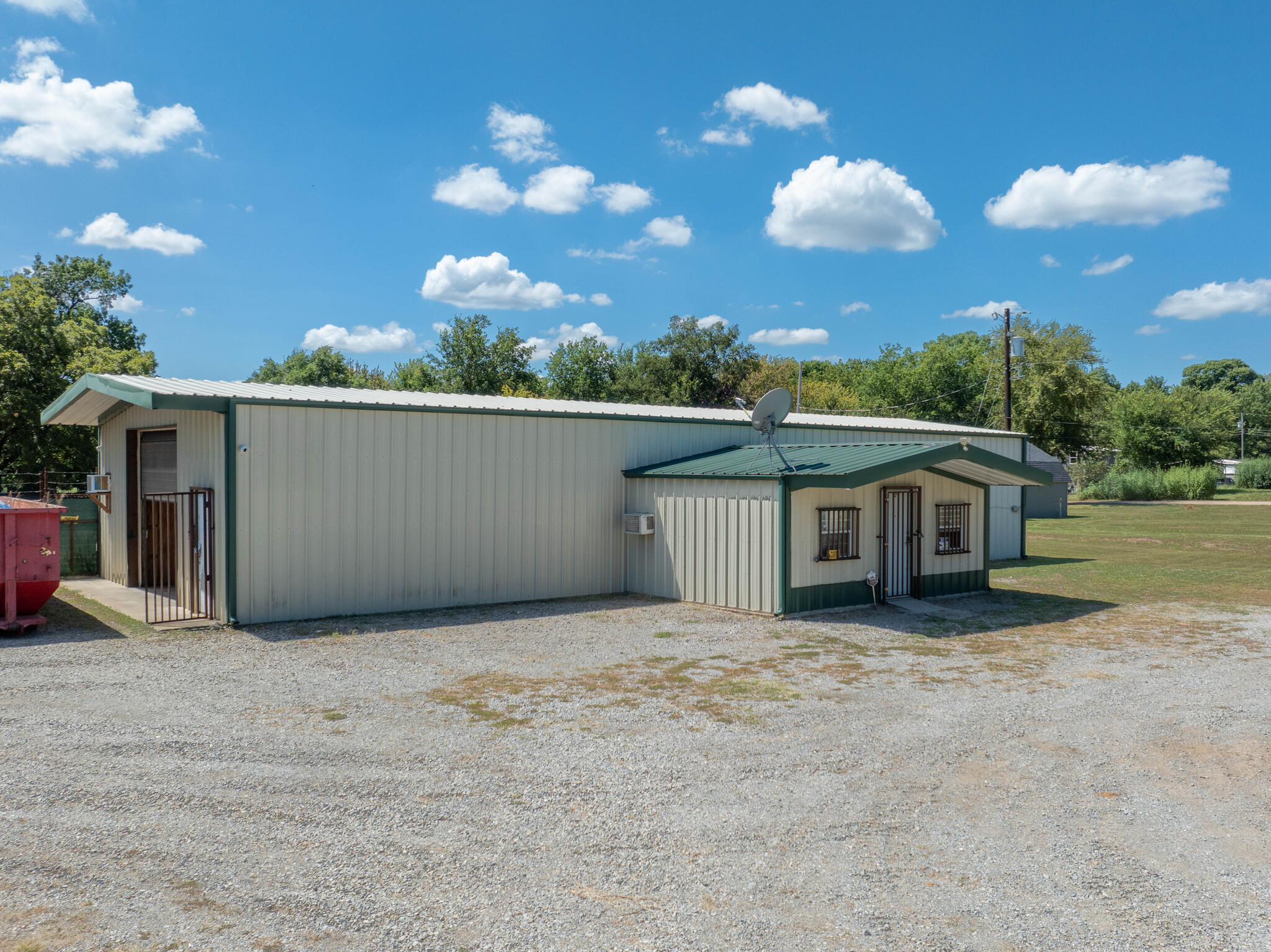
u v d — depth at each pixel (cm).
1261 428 8356
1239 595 1466
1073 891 414
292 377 5559
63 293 4044
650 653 953
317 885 408
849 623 1155
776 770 579
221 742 617
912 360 7250
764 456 1395
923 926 380
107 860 431
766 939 367
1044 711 731
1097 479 5903
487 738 638
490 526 1296
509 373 5225
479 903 394
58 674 809
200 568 1126
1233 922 385
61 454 2528
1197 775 579
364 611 1172
